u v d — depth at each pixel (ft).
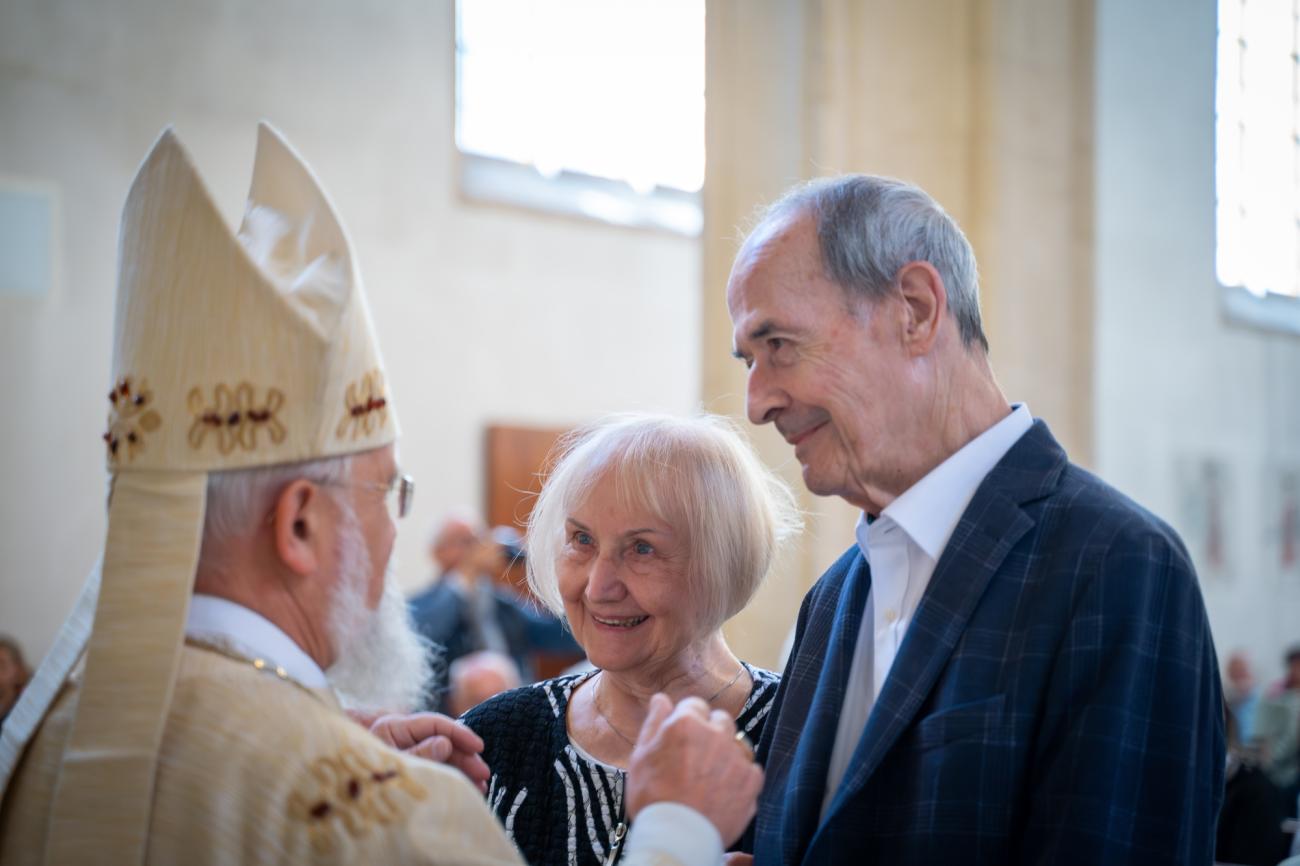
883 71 11.48
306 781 4.31
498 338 31.42
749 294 5.25
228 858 4.18
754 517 6.66
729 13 11.89
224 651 4.57
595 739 6.61
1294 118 28.14
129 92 26.68
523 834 6.45
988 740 4.80
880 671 5.38
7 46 25.45
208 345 4.66
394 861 4.30
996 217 11.18
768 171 11.66
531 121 33.27
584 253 33.12
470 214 31.19
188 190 4.72
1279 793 12.89
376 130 29.73
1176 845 4.58
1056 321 11.48
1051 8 11.60
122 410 4.66
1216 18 18.67
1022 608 4.98
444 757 5.79
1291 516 27.04
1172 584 4.83
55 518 25.76
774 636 11.43
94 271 26.32
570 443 7.22
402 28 30.25
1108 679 4.66
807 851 5.12
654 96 35.55
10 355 25.40
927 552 5.26
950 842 4.75
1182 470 23.26
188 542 4.48
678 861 4.52
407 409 29.96
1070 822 4.53
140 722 4.28
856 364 5.16
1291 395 27.53
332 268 5.01
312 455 4.73
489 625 23.07
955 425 5.30
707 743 4.86
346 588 4.86
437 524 30.14
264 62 28.19
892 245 5.15
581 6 34.42
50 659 4.77
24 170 25.57
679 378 34.71
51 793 4.47
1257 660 26.68
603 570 6.48
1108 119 15.85
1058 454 5.33
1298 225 28.53
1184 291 20.68
